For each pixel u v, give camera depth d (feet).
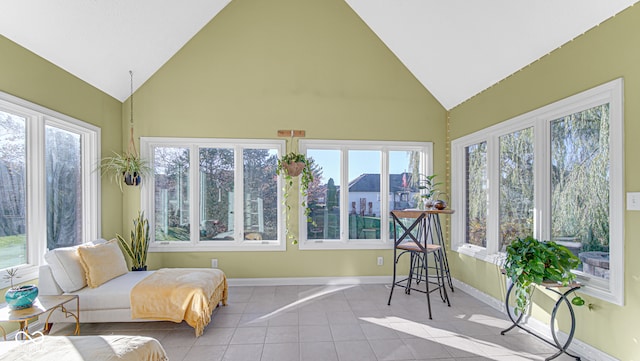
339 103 13.28
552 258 7.13
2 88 7.73
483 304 10.78
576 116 7.77
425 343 8.03
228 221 13.05
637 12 6.22
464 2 8.90
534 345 7.95
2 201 7.92
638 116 6.21
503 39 9.00
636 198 6.23
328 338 8.28
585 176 7.52
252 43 12.96
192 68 12.73
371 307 10.46
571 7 7.09
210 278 9.39
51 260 8.32
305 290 12.22
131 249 11.59
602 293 6.83
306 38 13.16
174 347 7.79
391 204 13.65
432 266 13.55
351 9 13.34
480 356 7.41
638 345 6.18
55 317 8.38
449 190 13.55
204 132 12.75
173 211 12.84
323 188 13.41
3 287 7.61
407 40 12.05
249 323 9.18
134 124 12.60
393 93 13.51
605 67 6.81
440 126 13.71
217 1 12.19
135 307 8.32
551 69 8.24
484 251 11.26
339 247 13.17
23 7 7.55
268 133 13.00
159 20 10.73
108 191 11.80
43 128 8.89
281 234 12.99
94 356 4.79
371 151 13.65
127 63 11.30
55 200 9.75
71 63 9.71
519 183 9.78
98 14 9.03
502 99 10.24
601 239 7.11
